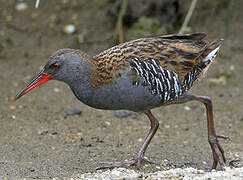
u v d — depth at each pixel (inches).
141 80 413.7
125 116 580.1
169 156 476.4
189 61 429.1
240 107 599.5
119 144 507.2
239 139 523.2
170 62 422.3
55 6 816.3
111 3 808.3
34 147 494.3
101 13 796.6
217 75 666.2
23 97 621.6
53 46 733.9
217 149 436.8
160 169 441.1
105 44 728.3
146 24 717.9
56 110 592.1
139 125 560.1
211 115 439.8
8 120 561.0
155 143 511.2
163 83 420.5
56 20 785.6
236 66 692.1
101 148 495.2
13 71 677.3
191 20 764.0
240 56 713.6
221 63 701.3
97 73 417.1
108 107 428.5
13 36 754.8
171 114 586.9
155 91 420.2
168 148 498.0
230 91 637.9
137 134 535.2
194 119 574.6
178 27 754.2
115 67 413.7
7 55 716.7
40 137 521.7
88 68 416.5
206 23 767.7
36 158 466.0
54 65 418.0
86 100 426.6
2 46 733.3
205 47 439.8
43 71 424.5
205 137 528.7
